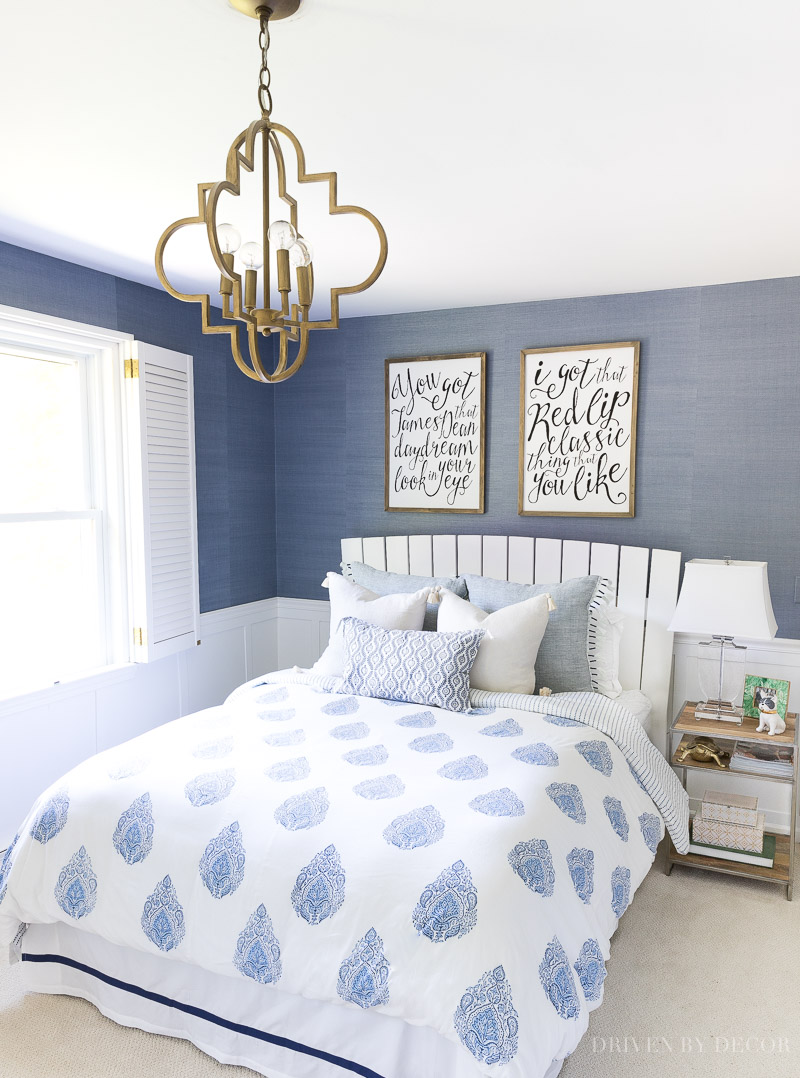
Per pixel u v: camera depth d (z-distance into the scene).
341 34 1.50
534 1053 1.59
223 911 1.92
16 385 3.15
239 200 2.38
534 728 2.63
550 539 3.71
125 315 3.45
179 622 3.71
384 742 2.49
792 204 2.44
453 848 1.86
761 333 3.34
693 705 3.35
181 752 2.41
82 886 2.12
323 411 4.36
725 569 2.97
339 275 3.32
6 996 2.29
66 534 3.36
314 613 4.49
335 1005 1.83
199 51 1.57
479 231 2.71
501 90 1.73
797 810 3.33
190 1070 1.98
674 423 3.52
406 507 4.14
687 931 2.67
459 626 3.14
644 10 1.42
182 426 3.69
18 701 3.02
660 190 2.33
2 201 2.46
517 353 3.83
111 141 2.01
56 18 1.45
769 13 1.43
